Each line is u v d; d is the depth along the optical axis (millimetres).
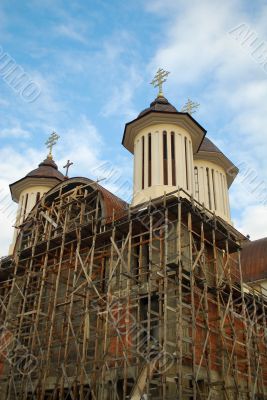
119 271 27234
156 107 34406
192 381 21938
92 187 31469
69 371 26609
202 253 25938
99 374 24312
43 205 34562
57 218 32750
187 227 26641
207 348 23281
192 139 34844
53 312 27547
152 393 22422
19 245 34812
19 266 33562
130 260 26875
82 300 27641
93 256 28078
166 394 21625
